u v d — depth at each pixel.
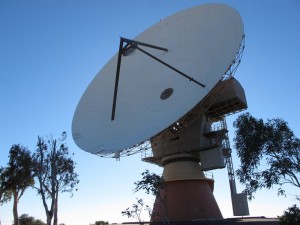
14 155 49.25
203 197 42.50
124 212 35.56
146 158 45.78
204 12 42.88
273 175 29.55
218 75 33.19
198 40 41.31
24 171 49.34
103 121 41.34
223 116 44.56
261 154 30.44
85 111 44.06
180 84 38.62
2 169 53.88
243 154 30.77
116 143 36.62
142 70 45.12
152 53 46.44
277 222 33.72
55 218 43.03
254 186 30.33
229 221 37.62
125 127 38.50
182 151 43.09
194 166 43.81
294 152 29.80
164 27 47.47
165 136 40.56
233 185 47.91
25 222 67.88
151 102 39.56
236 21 35.84
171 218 41.00
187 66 40.03
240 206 45.19
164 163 44.94
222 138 43.97
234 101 41.59
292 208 27.72
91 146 38.56
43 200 42.28
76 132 42.00
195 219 40.69
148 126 36.06
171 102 37.12
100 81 47.34
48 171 44.59
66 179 45.12
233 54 32.78
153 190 36.03
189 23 44.38
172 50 43.94
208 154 42.25
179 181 43.03
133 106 40.91
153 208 42.84
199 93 34.22
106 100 44.25
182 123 37.88
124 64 47.81
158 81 41.84
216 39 38.28
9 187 54.28
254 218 41.22
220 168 41.97
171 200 42.12
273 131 30.16
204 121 43.34
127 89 43.94
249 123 31.02
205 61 37.91
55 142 46.12
